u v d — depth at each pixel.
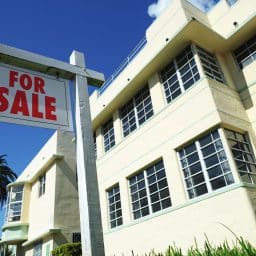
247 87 9.65
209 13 11.71
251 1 9.96
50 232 15.30
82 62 3.60
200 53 9.91
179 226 8.58
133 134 11.83
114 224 11.96
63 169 17.55
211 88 8.88
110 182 12.62
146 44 12.37
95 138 15.08
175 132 9.71
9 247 23.48
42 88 3.26
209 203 7.85
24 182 21.59
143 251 9.73
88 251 2.41
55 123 3.13
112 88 14.31
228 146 7.93
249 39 10.02
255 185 7.54
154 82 11.43
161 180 9.98
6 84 3.06
